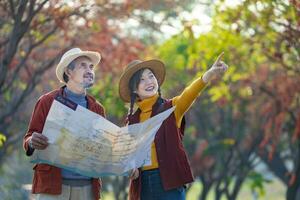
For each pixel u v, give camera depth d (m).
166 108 9.02
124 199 28.92
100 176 8.34
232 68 19.86
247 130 28.20
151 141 8.30
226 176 28.58
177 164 8.96
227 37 18.16
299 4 14.49
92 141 8.14
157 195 9.04
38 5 15.12
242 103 26.23
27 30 15.17
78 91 8.73
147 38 27.45
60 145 8.10
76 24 18.73
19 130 23.48
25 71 19.70
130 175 9.07
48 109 8.57
